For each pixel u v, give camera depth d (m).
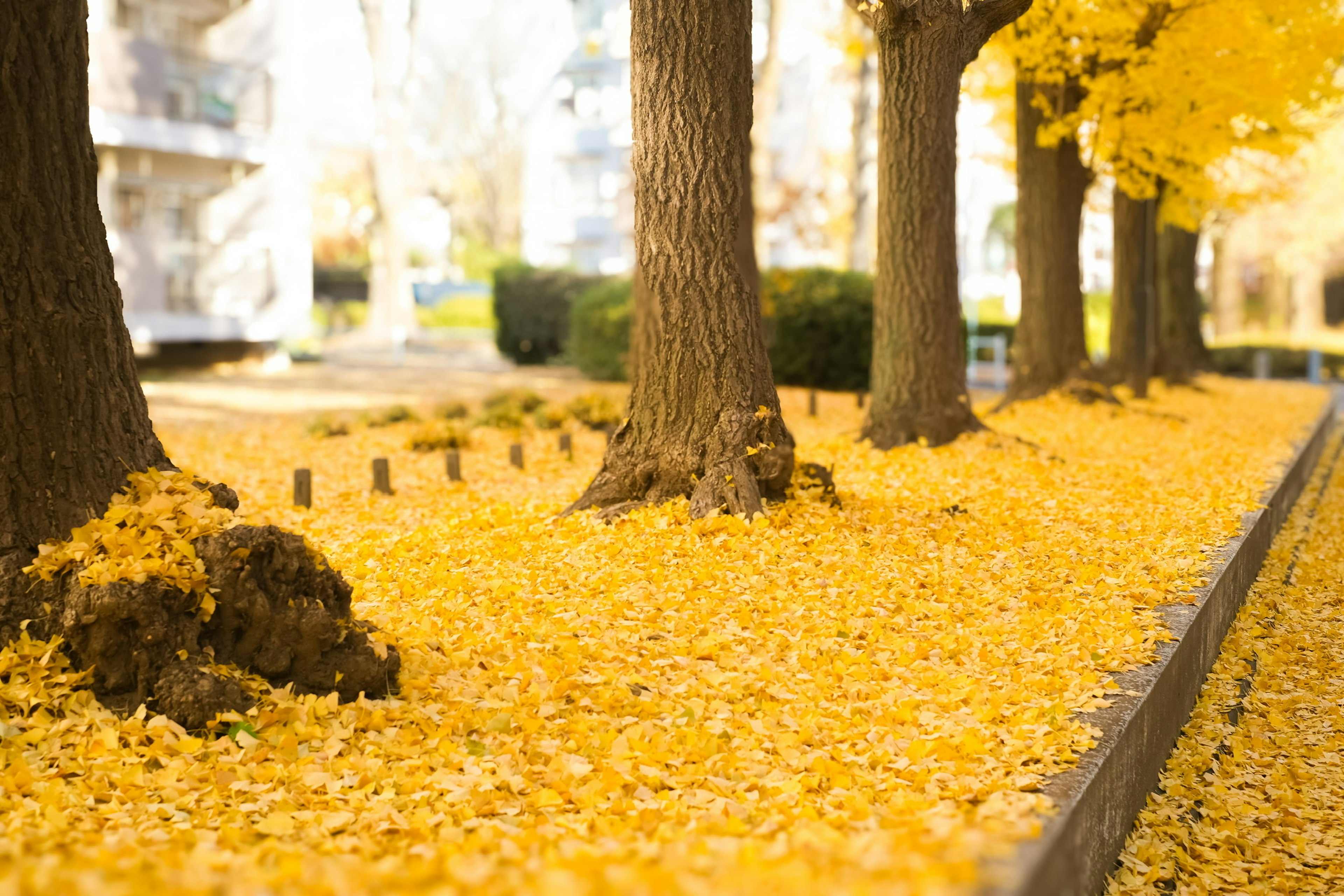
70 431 4.52
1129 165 15.55
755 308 7.69
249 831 3.35
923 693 4.55
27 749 3.87
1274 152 16.47
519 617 5.48
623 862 2.88
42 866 2.71
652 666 4.83
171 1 24.03
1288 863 4.32
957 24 10.75
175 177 24.58
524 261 29.64
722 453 7.36
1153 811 4.55
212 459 12.12
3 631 4.25
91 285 4.64
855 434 12.12
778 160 47.00
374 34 35.97
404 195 37.06
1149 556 6.93
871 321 21.12
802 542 6.83
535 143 52.53
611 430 13.91
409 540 7.25
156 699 4.12
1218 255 38.50
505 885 2.68
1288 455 12.17
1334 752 5.42
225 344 25.80
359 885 2.64
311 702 4.20
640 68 7.54
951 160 11.16
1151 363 20.69
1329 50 14.40
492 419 14.58
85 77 4.65
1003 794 3.47
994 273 53.19
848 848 2.83
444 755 3.96
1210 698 5.86
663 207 7.53
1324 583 8.47
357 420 15.70
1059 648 5.03
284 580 4.39
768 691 4.54
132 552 4.24
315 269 51.12
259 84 25.58
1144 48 13.27
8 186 4.39
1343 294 62.03
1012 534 7.51
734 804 3.51
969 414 11.47
